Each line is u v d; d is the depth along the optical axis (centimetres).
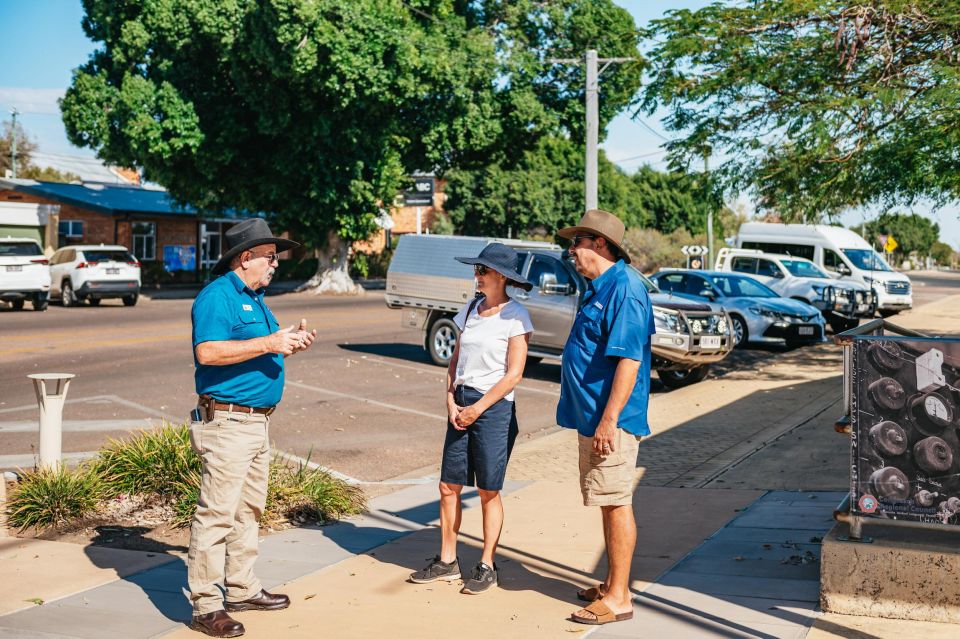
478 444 540
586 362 497
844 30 1492
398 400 1313
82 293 2756
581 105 3691
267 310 511
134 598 528
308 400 1296
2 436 1008
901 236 10056
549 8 3600
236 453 482
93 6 3425
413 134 3562
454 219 5525
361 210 3525
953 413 474
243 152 3438
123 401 1233
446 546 562
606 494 487
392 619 494
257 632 476
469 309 560
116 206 4122
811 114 1459
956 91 1328
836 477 820
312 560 605
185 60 3272
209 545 476
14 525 681
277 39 2922
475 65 3375
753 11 1588
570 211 5631
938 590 471
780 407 1230
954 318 2748
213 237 4681
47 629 476
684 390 1448
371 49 3003
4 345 1775
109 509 715
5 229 3628
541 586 548
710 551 611
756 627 472
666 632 468
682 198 7075
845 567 487
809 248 2917
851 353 496
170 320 2345
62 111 3459
